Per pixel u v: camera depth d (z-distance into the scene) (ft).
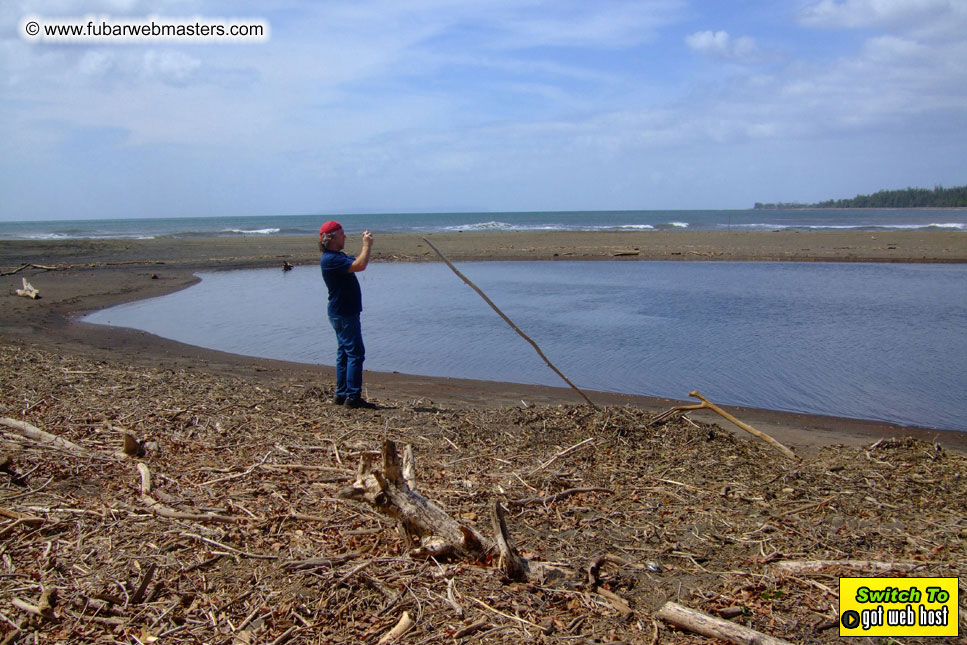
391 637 10.01
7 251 113.80
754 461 19.44
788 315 51.57
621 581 12.01
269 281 79.00
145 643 9.91
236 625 10.37
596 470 18.21
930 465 19.01
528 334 45.21
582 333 45.34
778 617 10.89
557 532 14.19
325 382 30.58
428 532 12.70
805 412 27.81
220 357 38.27
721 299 59.93
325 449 18.98
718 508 15.67
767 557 13.01
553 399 28.86
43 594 10.94
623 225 254.47
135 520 13.88
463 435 20.95
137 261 99.91
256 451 18.62
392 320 51.13
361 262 23.80
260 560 12.35
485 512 14.94
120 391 24.41
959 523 14.90
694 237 141.08
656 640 10.09
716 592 11.68
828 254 100.63
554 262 100.37
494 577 11.84
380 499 12.55
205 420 21.26
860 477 18.04
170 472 16.72
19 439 18.45
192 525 13.69
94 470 16.71
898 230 176.55
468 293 66.08
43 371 27.45
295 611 10.72
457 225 291.38
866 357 37.86
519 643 9.95
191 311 56.59
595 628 10.41
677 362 36.91
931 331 45.19
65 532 13.32
